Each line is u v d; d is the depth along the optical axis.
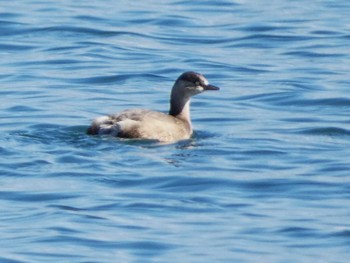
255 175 17.31
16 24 28.61
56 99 22.33
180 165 17.70
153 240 14.75
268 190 16.75
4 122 20.36
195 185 16.91
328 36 28.05
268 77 24.39
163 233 15.00
